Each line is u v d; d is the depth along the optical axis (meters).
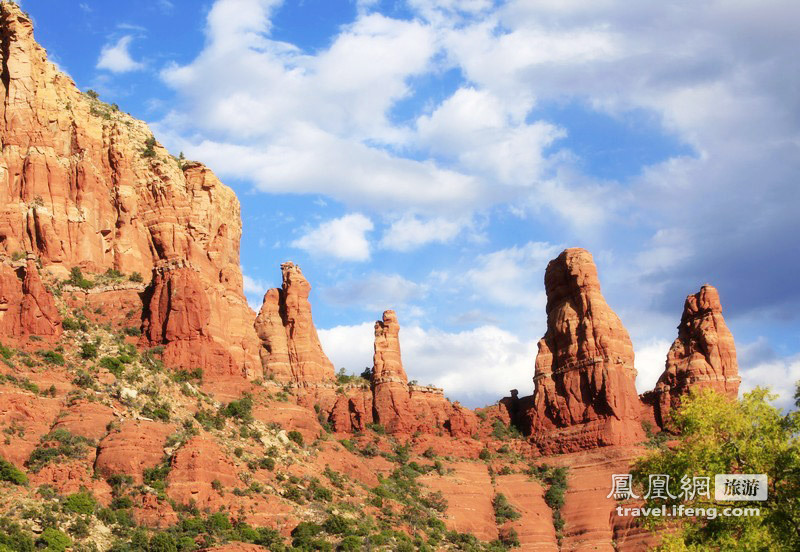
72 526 119.12
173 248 181.25
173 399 152.75
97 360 151.12
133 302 171.00
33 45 181.75
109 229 178.50
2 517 116.56
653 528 110.44
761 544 96.50
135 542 120.25
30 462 127.75
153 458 134.38
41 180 172.62
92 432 135.00
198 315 169.12
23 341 147.50
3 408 132.38
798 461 97.75
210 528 127.50
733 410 102.62
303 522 136.25
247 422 158.88
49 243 168.75
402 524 154.38
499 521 177.25
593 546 171.50
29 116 175.88
